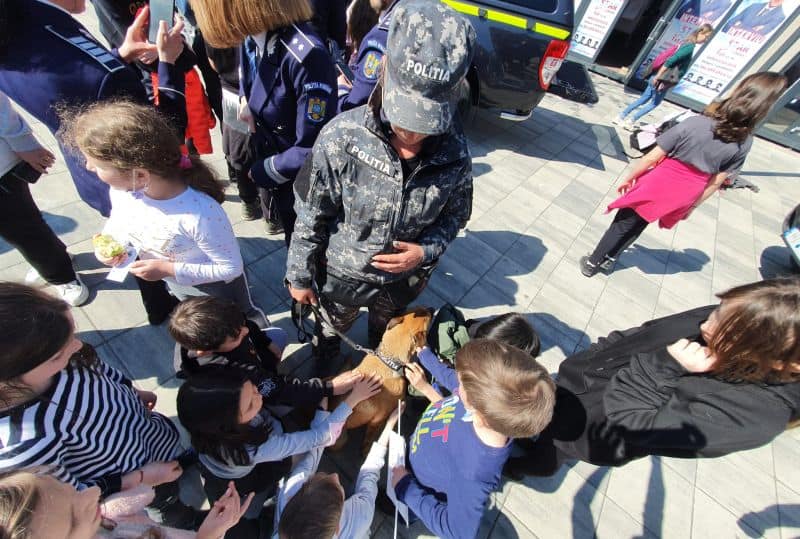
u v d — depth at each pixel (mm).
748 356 1020
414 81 1028
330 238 1604
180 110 1950
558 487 2166
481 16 4461
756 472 2420
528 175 4789
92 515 775
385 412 1968
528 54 4520
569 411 1569
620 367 1477
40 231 2033
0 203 1810
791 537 2164
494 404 1183
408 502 1572
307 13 1659
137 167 1231
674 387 1230
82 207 2941
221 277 1670
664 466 2344
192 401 1235
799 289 974
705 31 5480
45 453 929
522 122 5992
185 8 2701
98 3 2492
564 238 3963
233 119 2586
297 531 1293
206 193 1530
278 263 3000
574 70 7453
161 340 2355
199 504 1848
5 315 788
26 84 1375
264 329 2119
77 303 2404
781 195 5793
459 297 3150
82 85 1398
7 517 600
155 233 1470
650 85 6145
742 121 2469
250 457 1486
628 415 1290
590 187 4820
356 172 1325
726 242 4480
